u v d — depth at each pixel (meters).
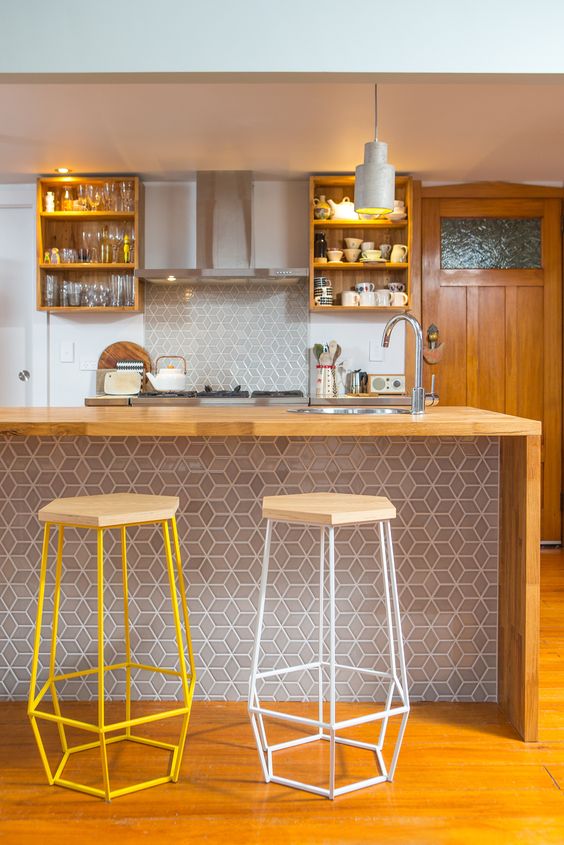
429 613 2.66
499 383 5.18
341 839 1.83
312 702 2.66
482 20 2.68
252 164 4.71
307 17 2.68
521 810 1.96
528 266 5.16
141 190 4.99
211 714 2.54
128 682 2.42
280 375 5.18
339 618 2.65
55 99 3.58
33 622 2.65
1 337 5.22
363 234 5.10
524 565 2.34
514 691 2.46
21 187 5.16
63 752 2.24
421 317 5.14
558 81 2.77
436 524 2.64
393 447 2.63
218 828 1.88
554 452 5.21
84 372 5.21
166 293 5.18
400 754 2.26
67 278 5.10
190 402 4.65
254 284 5.17
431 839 1.83
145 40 2.67
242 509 2.63
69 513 1.98
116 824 1.89
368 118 3.86
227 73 2.69
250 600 2.64
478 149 4.39
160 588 2.64
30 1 2.67
